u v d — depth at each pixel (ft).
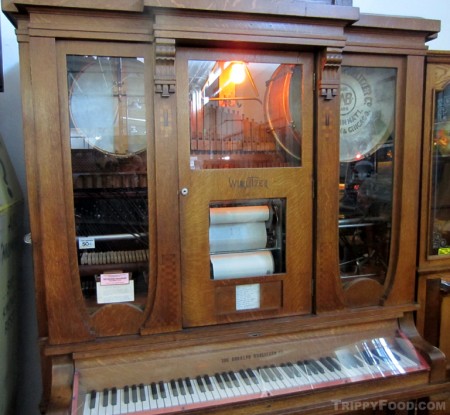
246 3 3.27
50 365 3.56
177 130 3.45
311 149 3.80
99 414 3.17
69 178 3.34
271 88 3.77
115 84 3.47
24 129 3.25
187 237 3.57
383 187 4.24
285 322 3.83
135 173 3.58
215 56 3.49
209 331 3.65
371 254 4.36
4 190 4.10
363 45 3.81
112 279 3.60
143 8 3.17
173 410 3.25
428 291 4.48
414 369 3.86
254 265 3.84
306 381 3.62
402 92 3.99
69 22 3.15
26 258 4.93
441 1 6.24
